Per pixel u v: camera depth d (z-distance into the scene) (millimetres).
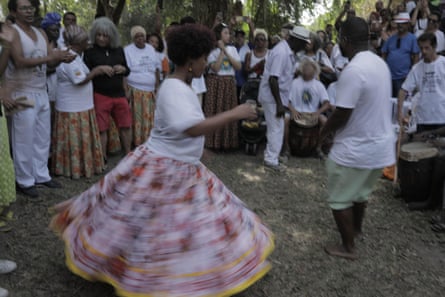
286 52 5281
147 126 5957
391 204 4609
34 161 4531
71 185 4770
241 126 6219
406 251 3627
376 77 3018
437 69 4809
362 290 3066
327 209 4465
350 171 3174
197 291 2424
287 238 3793
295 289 3045
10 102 3193
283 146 6164
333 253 3490
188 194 2572
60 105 4801
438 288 3115
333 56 7832
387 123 3168
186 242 2477
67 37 4676
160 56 6621
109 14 8086
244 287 2547
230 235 2600
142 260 2449
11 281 2979
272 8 8789
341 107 3016
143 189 2553
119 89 5289
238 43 7395
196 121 2441
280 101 5355
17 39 3918
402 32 7141
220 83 6227
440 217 4039
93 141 5043
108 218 2580
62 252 3373
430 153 4305
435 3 8516
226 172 5559
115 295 2844
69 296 2846
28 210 4078
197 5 8250
